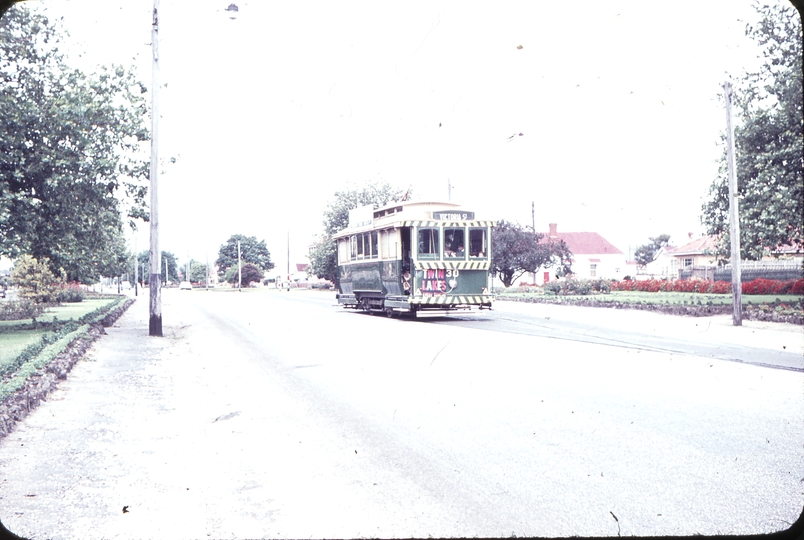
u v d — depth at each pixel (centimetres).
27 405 793
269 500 469
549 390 856
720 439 600
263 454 592
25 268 2736
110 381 1028
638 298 3191
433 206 2169
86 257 2041
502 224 4678
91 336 1600
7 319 2302
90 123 1856
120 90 1958
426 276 2091
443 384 918
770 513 418
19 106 1738
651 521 409
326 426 692
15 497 486
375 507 448
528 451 576
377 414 741
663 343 1396
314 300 4306
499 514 428
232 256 14400
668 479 491
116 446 634
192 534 410
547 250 4631
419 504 451
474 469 528
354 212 2666
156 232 1794
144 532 415
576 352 1241
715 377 941
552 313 2444
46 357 1122
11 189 1838
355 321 2161
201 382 1016
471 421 695
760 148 2108
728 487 470
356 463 554
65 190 1861
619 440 604
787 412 707
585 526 404
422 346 1372
